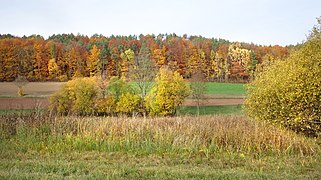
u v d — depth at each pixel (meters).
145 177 7.84
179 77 48.44
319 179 7.94
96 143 11.53
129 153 10.92
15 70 60.41
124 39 80.44
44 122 13.63
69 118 14.16
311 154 11.19
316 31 16.72
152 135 12.44
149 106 47.34
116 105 45.94
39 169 8.38
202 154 11.03
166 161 9.95
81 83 44.72
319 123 14.63
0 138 12.29
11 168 8.35
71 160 9.83
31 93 50.50
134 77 49.03
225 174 8.16
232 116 17.31
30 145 11.45
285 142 11.78
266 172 8.63
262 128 13.00
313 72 14.65
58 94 43.84
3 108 17.28
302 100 14.67
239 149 11.70
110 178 7.54
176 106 47.72
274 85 15.84
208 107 49.19
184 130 12.81
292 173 8.53
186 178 7.75
